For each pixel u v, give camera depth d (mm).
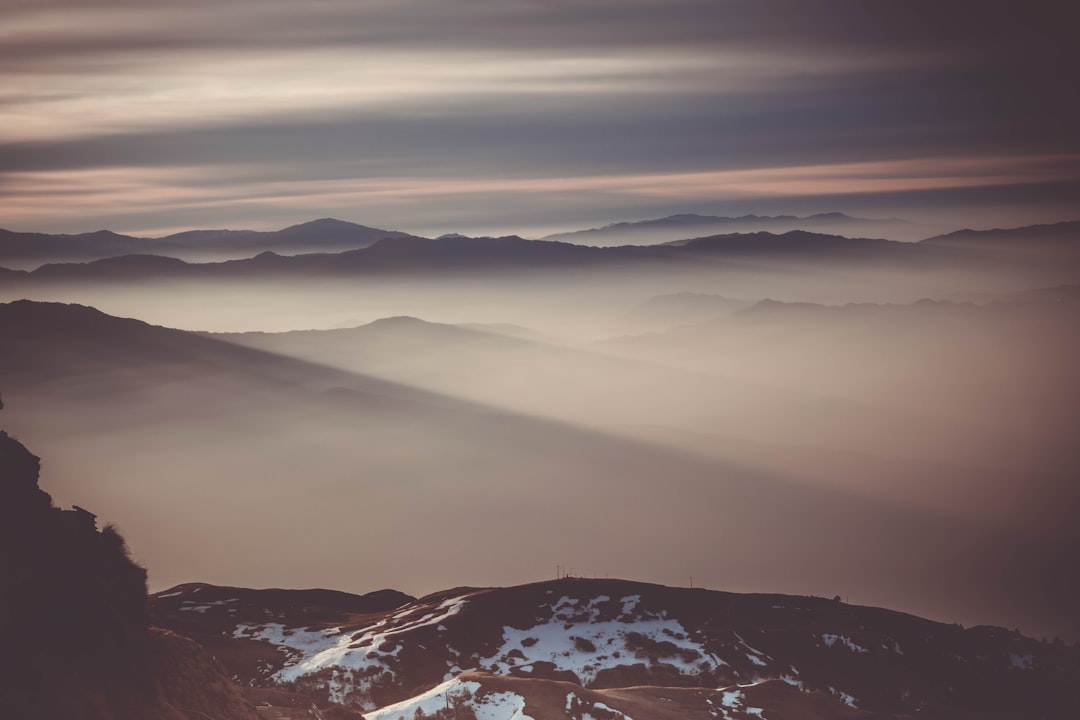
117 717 75625
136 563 93000
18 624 75125
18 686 71000
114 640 82125
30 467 87375
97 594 83500
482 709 156875
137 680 81062
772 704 168750
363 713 177500
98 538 90250
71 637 78375
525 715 153125
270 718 117938
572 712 155625
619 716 155625
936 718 182375
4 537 79625
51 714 70562
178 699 84250
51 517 85500
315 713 130125
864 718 167500
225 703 88062
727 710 165500
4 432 87812
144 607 91062
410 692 187125
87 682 75562
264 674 189500
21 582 77250
